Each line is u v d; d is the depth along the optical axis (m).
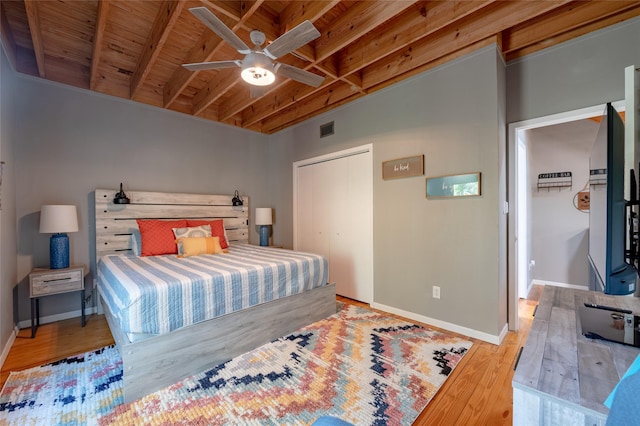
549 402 0.70
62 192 3.11
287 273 2.61
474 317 2.55
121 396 1.73
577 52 2.31
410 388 1.80
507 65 2.67
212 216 4.25
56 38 2.76
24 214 2.87
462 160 2.63
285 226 4.82
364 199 3.56
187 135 4.09
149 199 3.64
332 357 2.18
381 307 3.29
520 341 2.47
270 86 3.27
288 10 2.37
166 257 3.06
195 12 1.66
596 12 2.12
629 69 0.93
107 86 3.40
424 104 2.91
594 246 1.32
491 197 2.46
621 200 0.97
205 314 2.04
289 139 4.70
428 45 2.71
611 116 0.95
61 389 1.80
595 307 1.25
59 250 2.83
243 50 2.06
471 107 2.57
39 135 2.98
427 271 2.88
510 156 2.66
